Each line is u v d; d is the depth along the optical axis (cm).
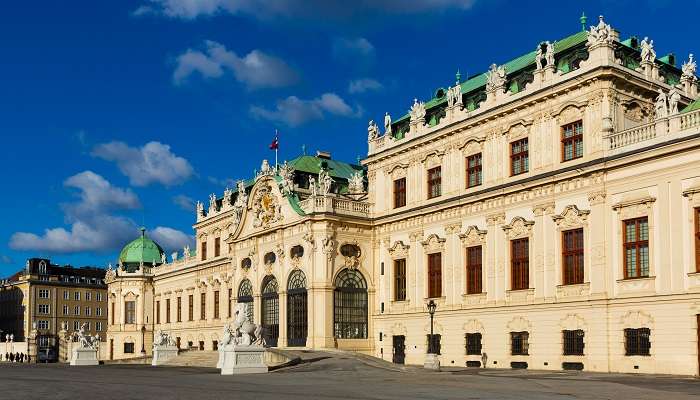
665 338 4638
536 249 5525
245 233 8112
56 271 16975
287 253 7381
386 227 7100
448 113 6438
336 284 6994
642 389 3225
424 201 6656
